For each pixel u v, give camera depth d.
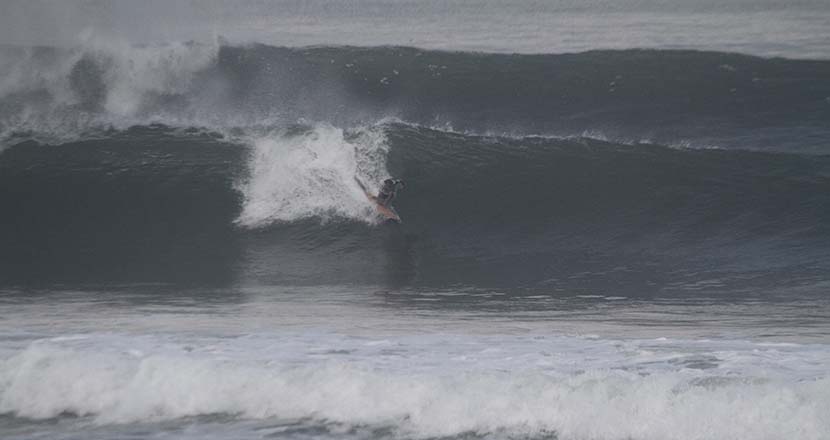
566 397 29.58
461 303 47.53
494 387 30.36
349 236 61.41
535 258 58.25
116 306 46.69
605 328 40.78
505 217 64.00
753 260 56.31
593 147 69.56
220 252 59.50
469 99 83.31
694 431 27.98
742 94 84.25
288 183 65.44
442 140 69.88
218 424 30.25
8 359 34.31
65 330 40.31
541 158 68.62
